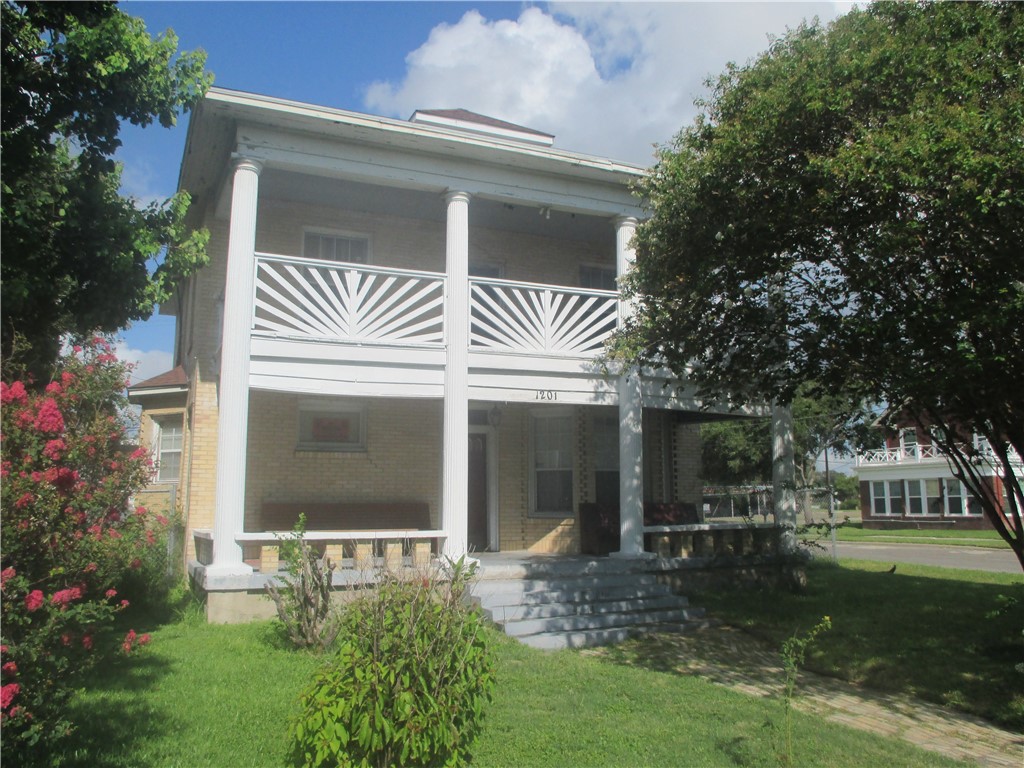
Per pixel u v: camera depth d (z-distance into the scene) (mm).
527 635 9172
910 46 7035
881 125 7129
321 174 10609
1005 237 6125
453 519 10398
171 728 5613
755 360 8836
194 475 11656
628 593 10688
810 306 8062
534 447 14234
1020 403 7070
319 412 12578
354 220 13164
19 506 4840
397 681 4895
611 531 13656
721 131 7848
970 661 8383
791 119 7285
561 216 13500
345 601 7117
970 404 7414
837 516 49781
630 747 5645
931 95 6816
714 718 6391
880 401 8398
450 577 6348
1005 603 10094
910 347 6895
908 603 11594
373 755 4805
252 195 9969
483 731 5820
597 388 11836
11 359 6570
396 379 10531
